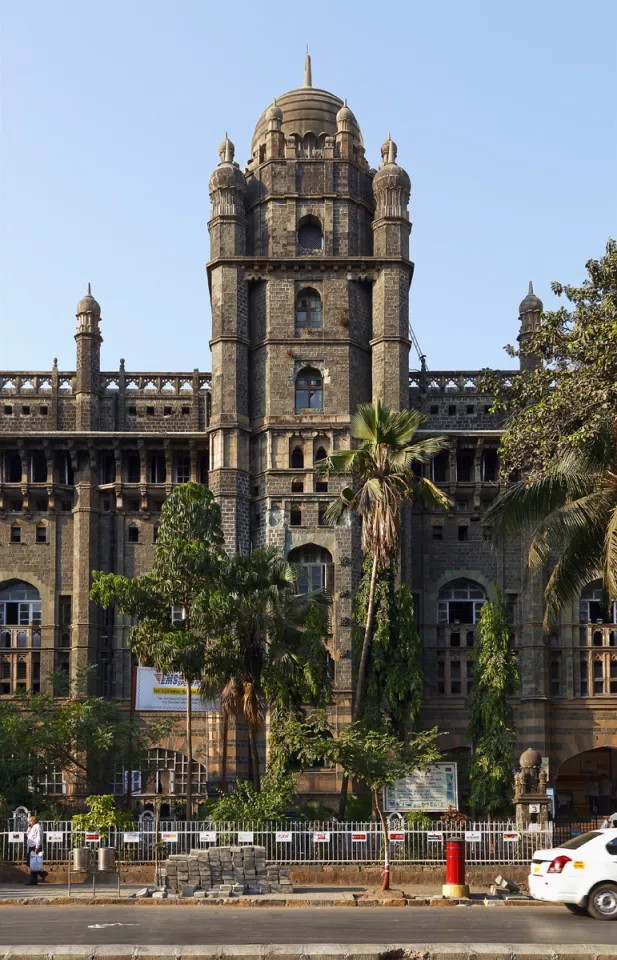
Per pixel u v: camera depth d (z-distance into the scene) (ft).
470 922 87.56
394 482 169.58
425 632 219.61
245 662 169.37
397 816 157.58
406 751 141.90
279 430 210.18
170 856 116.16
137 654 168.45
